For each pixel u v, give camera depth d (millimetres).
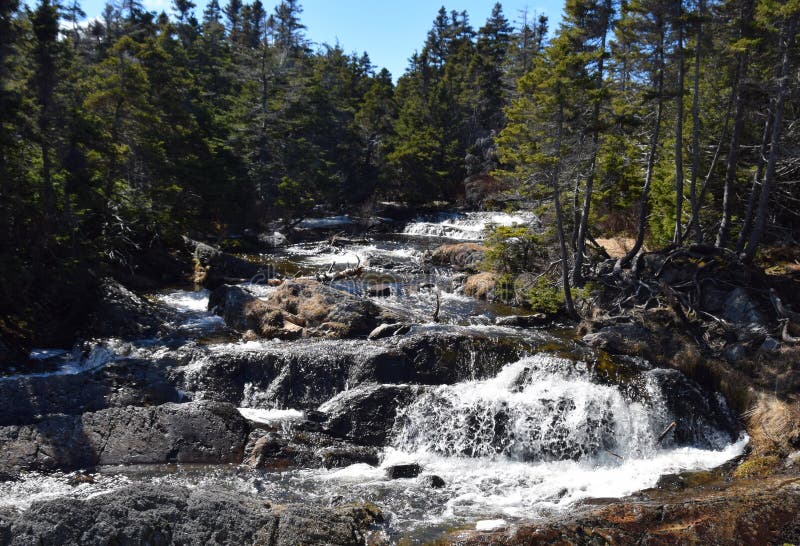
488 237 30859
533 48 65875
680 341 19484
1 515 9062
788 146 25281
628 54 25219
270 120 48625
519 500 12164
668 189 28938
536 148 22656
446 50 101500
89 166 25156
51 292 21500
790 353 17406
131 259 27891
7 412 13836
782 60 23719
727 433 15609
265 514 9852
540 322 22906
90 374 16047
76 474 12297
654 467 14039
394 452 14672
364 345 18812
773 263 26031
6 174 21734
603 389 15672
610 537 10086
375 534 10344
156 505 9664
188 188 36656
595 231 34062
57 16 23875
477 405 15086
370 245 42906
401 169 62750
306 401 16875
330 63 82688
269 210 46375
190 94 45625
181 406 14352
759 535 10234
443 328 20891
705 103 28500
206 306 24625
